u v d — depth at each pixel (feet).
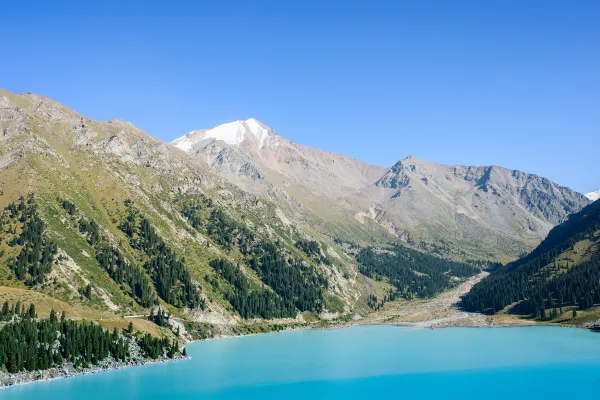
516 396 487.20
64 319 580.30
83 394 468.34
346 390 510.58
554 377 549.95
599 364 607.78
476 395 492.13
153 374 555.69
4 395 453.99
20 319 564.30
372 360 655.35
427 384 531.50
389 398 485.56
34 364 505.66
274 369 599.98
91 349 557.33
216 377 553.23
